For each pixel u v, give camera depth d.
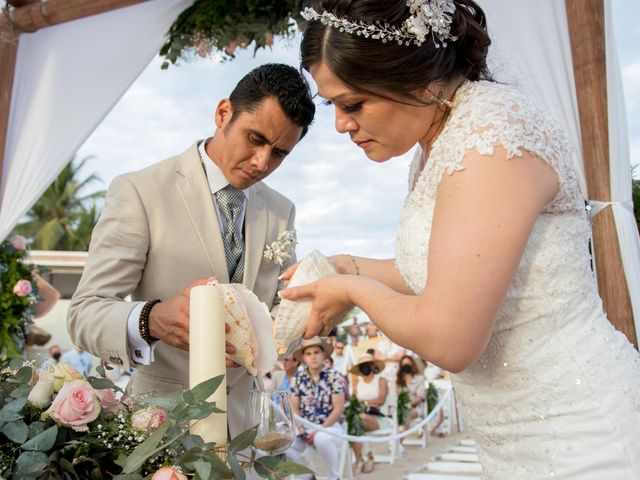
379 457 7.32
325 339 5.72
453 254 1.01
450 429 9.91
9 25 4.31
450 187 1.07
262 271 2.37
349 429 6.58
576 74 3.10
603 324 1.22
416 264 1.23
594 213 3.07
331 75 1.16
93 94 4.32
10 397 1.10
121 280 2.06
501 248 1.01
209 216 2.23
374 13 1.10
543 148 1.10
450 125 1.15
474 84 1.21
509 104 1.12
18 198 4.36
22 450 1.01
